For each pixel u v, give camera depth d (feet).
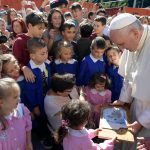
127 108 11.05
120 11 38.27
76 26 17.58
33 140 12.92
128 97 11.07
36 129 12.78
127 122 9.96
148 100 9.86
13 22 18.49
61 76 11.80
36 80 12.07
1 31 20.29
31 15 12.28
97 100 13.17
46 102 11.96
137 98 9.98
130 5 57.21
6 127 8.53
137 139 9.79
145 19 23.50
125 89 11.07
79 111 8.59
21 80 11.80
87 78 13.99
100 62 14.06
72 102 8.90
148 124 9.75
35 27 12.09
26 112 9.46
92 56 13.98
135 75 10.04
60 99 11.93
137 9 48.60
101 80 12.97
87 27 15.44
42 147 12.48
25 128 9.38
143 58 9.79
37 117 12.53
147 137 10.14
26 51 12.50
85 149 8.72
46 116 12.46
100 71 13.99
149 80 9.62
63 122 8.93
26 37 12.55
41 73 12.22
